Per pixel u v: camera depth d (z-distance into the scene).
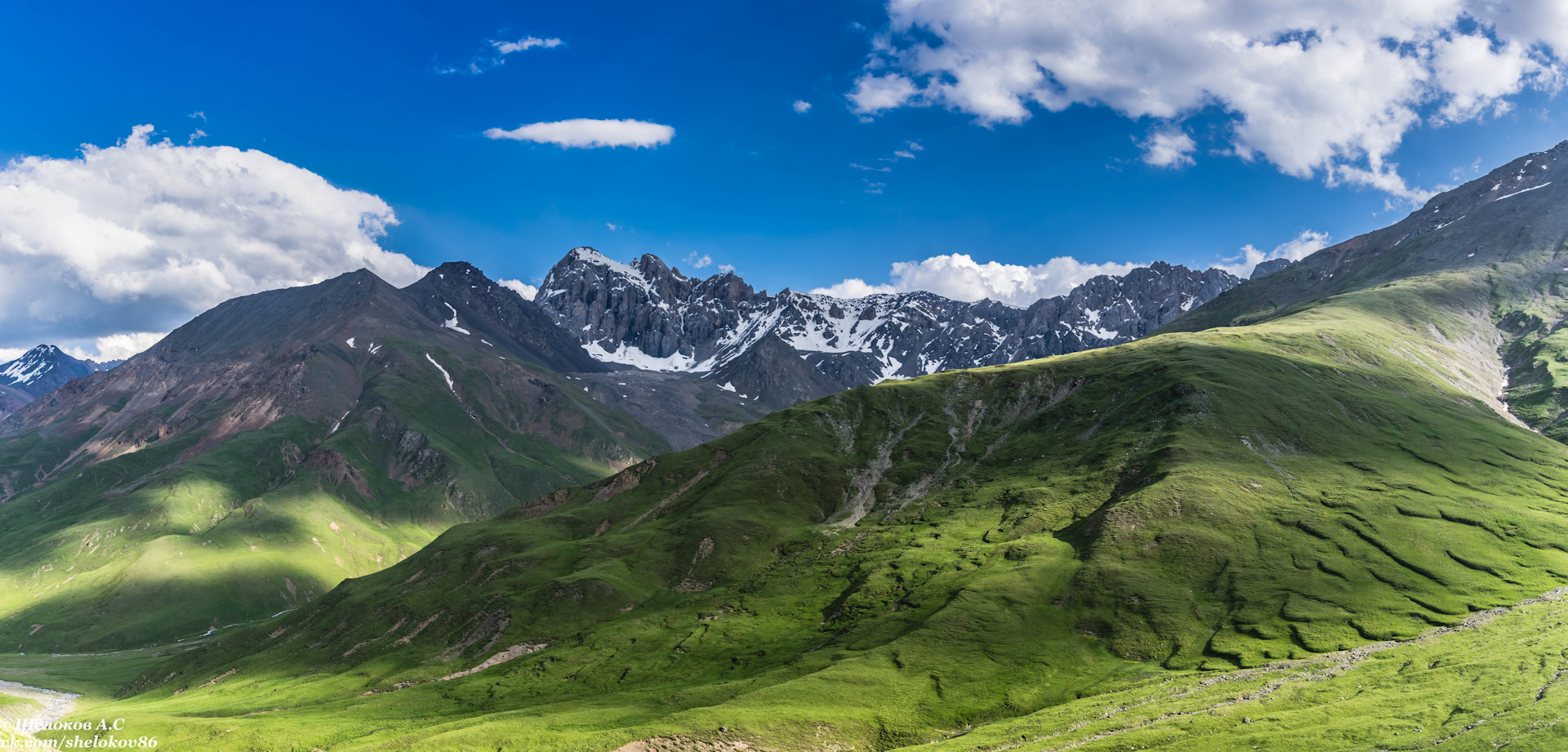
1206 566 155.62
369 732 139.38
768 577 196.12
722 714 116.69
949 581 164.38
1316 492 184.88
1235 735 89.44
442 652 189.50
